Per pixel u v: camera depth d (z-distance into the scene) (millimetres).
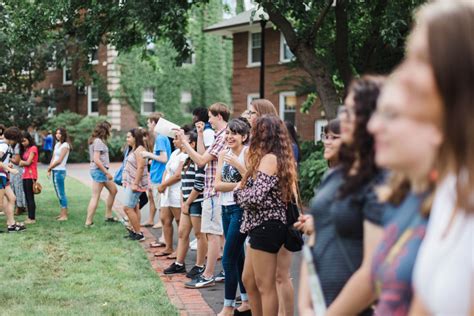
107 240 9125
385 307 1552
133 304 5652
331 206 2115
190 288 6434
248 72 28609
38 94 33781
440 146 1335
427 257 1347
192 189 6770
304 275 2289
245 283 4586
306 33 13445
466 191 1300
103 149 10367
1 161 9703
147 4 12469
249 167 4266
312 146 15656
